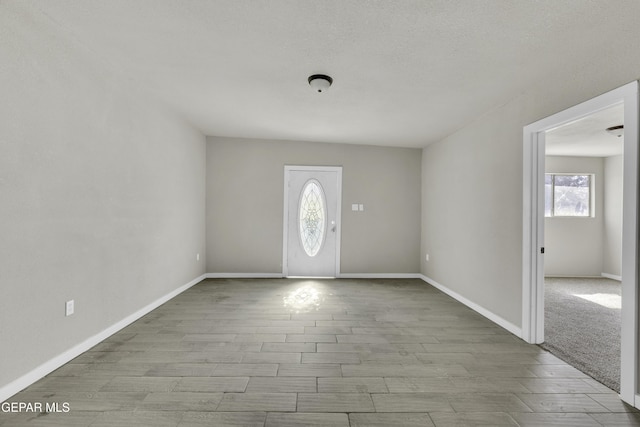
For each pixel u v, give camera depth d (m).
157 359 2.40
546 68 2.56
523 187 2.94
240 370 2.26
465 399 1.95
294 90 3.21
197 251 4.93
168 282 3.98
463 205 4.14
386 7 1.90
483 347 2.72
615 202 5.94
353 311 3.66
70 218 2.34
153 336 2.84
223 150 5.29
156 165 3.60
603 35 2.08
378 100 3.40
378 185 5.61
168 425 1.67
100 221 2.68
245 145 5.34
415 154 5.67
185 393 1.96
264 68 2.74
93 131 2.57
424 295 4.44
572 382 2.17
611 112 3.57
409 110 3.68
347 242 5.57
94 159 2.59
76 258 2.41
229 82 3.05
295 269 5.52
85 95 2.47
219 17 2.04
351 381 2.13
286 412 1.79
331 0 1.85
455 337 2.94
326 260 5.55
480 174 3.73
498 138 3.39
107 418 1.72
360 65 2.64
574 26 2.02
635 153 1.92
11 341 1.90
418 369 2.32
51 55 2.14
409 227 5.67
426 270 5.40
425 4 1.86
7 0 1.84
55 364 2.21
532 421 1.76
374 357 2.50
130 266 3.14
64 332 2.30
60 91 2.23
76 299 2.41
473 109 3.54
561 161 6.15
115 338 2.79
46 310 2.14
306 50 2.43
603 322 3.43
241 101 3.55
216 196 5.29
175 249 4.15
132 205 3.15
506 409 1.86
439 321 3.37
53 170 2.18
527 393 2.03
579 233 6.16
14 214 1.91
